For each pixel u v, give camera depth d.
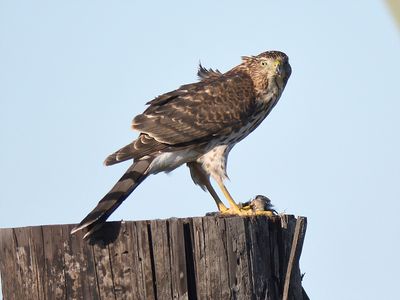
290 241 9.65
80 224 8.44
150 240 8.48
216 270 8.68
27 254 8.52
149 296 8.41
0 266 8.70
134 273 8.43
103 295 8.39
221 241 8.73
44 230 8.48
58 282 8.43
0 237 8.65
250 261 8.91
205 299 8.62
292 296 9.55
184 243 8.58
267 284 9.17
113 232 8.45
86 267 8.41
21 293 8.54
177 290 8.49
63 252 8.44
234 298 8.73
